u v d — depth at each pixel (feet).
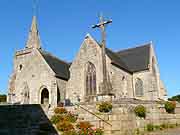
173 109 89.86
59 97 139.85
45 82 141.59
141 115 80.94
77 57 144.66
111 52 160.25
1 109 76.13
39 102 142.00
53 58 158.61
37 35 209.15
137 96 151.12
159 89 160.86
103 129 71.26
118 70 139.44
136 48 170.40
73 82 142.41
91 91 135.95
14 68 186.39
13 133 72.90
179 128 82.69
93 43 140.97
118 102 78.69
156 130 80.43
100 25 96.63
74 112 77.36
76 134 66.49
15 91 152.87
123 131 74.74
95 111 77.05
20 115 74.54
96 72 135.54
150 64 152.97
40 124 72.49
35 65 148.15
